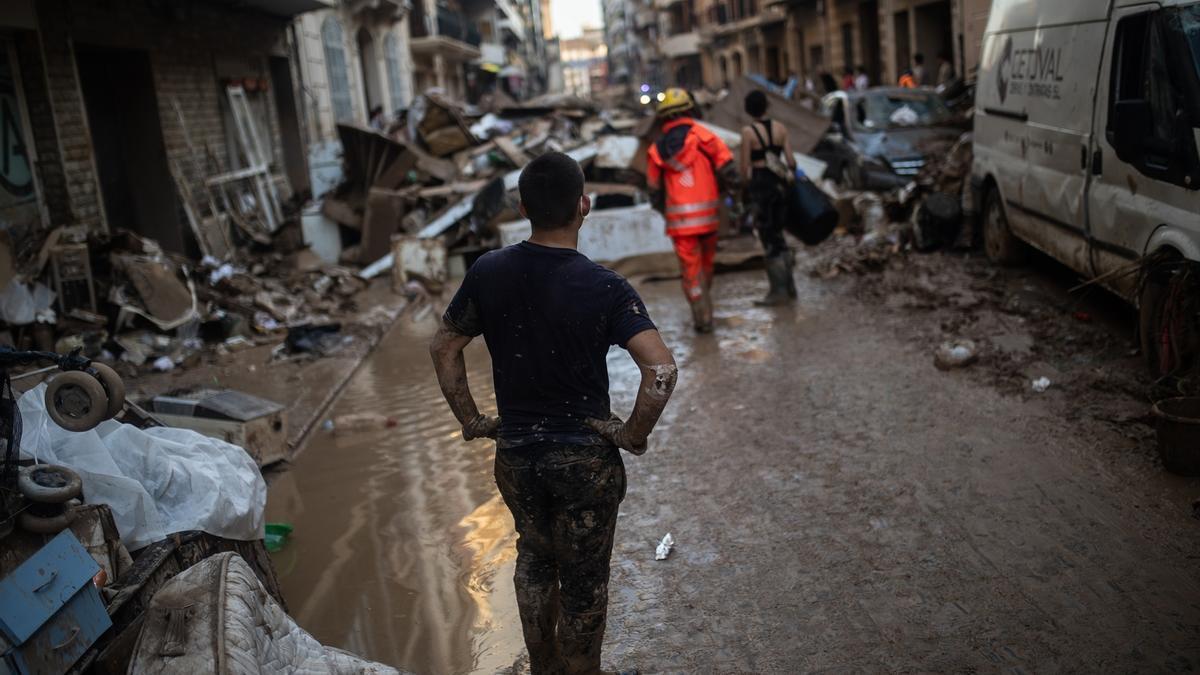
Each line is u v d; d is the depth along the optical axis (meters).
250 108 16.92
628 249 10.86
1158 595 3.54
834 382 6.41
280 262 13.11
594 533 2.88
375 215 12.98
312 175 16.50
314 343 8.80
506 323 2.82
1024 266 9.02
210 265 10.68
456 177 14.21
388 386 7.59
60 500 2.78
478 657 3.60
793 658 3.37
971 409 5.65
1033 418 5.39
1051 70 7.30
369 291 11.81
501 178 12.16
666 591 3.91
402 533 4.75
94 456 3.35
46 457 3.23
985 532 4.14
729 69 56.50
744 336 7.87
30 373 4.08
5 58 9.52
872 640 3.43
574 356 2.79
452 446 6.00
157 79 12.98
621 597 3.90
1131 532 4.03
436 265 11.62
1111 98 6.21
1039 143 7.55
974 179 9.62
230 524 3.65
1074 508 4.29
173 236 13.30
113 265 8.98
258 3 16.05
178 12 13.42
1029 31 7.87
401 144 13.82
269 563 3.97
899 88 15.83
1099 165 6.41
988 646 3.33
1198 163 5.09
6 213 9.25
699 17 62.56
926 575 3.84
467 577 4.23
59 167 10.02
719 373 6.88
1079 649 3.26
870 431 5.46
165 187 13.16
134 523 3.31
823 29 34.25
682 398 6.39
